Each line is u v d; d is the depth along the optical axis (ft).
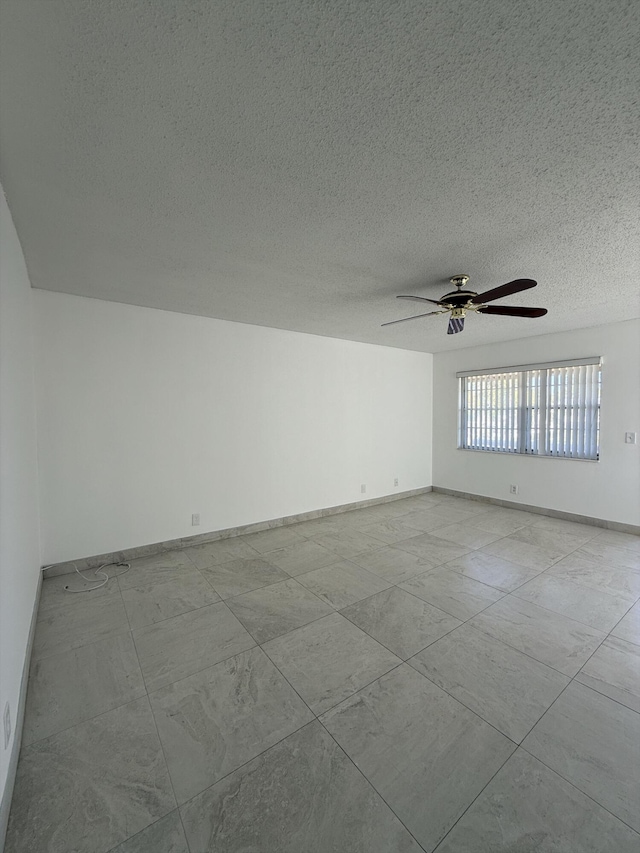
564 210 6.17
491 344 17.78
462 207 6.08
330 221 6.49
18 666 5.49
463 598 9.07
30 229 6.73
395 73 3.62
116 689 6.15
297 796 4.44
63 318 10.28
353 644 7.32
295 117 4.19
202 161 4.95
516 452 17.10
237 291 10.14
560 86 3.77
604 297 10.73
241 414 13.76
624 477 13.80
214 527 13.23
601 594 9.21
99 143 4.58
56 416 10.21
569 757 4.91
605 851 3.83
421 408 20.12
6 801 4.09
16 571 5.89
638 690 6.07
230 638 7.52
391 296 10.51
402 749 5.05
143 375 11.63
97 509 10.93
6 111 4.05
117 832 4.05
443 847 3.90
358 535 13.76
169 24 3.18
